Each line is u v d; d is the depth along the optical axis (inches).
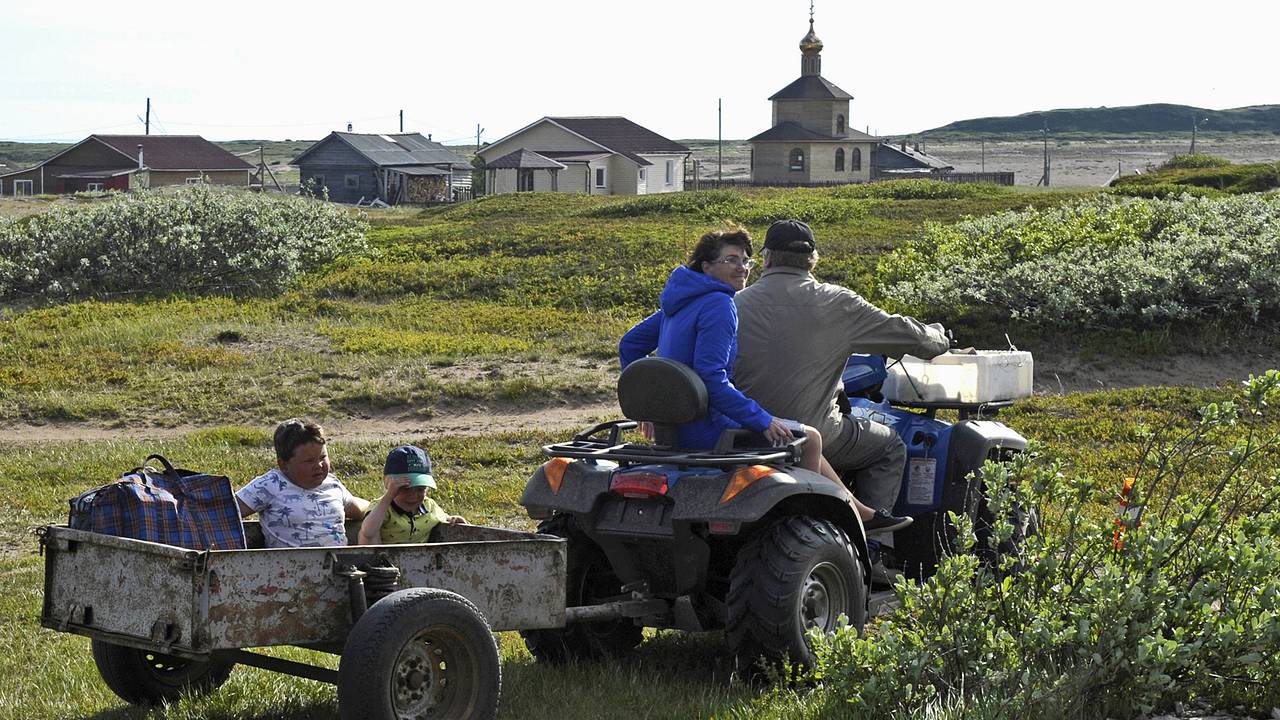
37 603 310.7
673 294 241.1
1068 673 200.2
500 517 410.9
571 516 253.9
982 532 275.4
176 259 1019.3
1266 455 422.9
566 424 587.5
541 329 829.2
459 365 709.9
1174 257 743.7
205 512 216.4
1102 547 223.3
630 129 3449.8
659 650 267.3
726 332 237.0
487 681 202.4
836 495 238.8
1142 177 1648.6
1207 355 669.9
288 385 658.8
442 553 209.5
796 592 227.6
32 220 1114.1
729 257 240.2
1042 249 854.5
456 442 523.5
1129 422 510.3
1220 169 1685.5
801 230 253.8
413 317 874.8
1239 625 206.1
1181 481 397.1
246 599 189.5
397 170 3410.4
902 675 206.7
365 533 236.7
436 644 199.3
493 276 999.6
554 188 3166.8
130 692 226.4
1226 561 212.5
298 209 1167.0
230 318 871.1
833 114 3705.7
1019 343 704.4
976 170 5767.7
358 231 1206.3
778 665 230.5
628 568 245.3
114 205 1078.4
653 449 240.7
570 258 1050.1
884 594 266.2
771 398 249.1
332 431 585.6
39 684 245.1
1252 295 690.8
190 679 234.4
